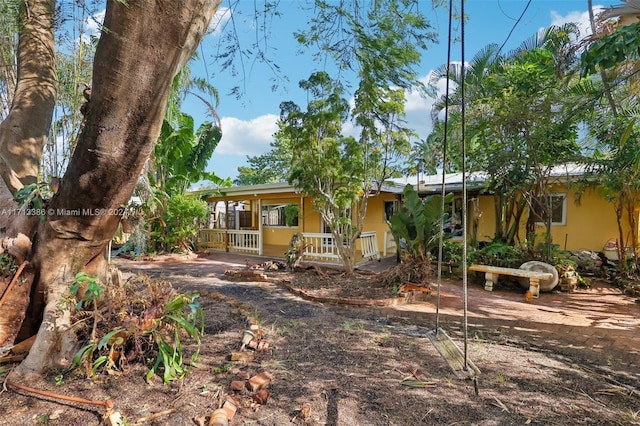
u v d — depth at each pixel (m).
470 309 5.61
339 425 2.30
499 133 7.79
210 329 4.04
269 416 2.38
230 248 13.33
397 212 7.09
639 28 3.17
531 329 4.60
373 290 6.50
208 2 2.29
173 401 2.51
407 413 2.46
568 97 6.77
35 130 3.86
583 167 7.89
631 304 6.02
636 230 8.62
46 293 3.29
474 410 2.52
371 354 3.54
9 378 2.78
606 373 3.25
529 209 8.77
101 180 2.74
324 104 6.97
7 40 3.66
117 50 2.20
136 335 2.96
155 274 8.31
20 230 3.41
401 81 5.95
